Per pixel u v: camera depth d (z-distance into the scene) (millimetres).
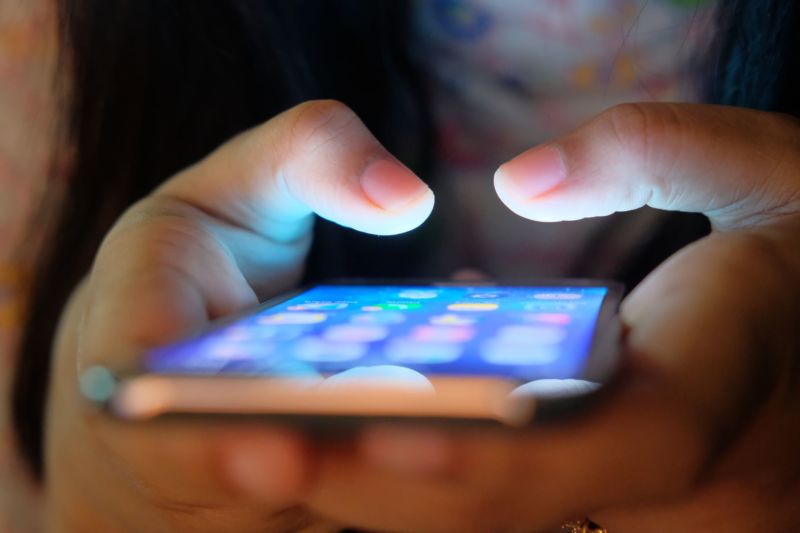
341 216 271
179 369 215
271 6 344
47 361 354
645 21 330
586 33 333
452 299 273
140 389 207
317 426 204
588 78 339
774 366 237
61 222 348
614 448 215
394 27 343
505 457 211
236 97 352
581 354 216
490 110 348
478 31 339
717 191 262
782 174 259
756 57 329
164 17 342
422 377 204
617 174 260
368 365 218
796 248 250
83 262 346
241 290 268
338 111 274
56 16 368
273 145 277
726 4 324
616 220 344
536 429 200
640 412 218
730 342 230
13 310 443
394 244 353
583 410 201
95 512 273
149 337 233
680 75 335
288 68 349
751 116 265
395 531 219
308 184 272
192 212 283
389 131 353
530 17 334
